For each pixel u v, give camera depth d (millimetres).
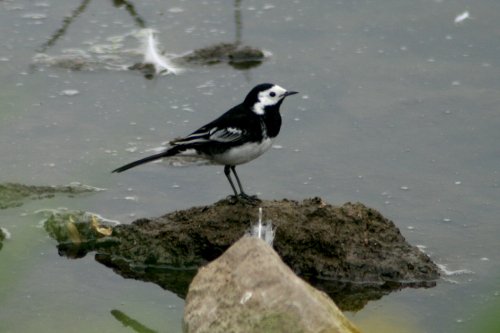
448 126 15594
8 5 19547
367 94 16516
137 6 19641
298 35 18406
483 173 14344
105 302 11367
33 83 16781
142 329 10781
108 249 12484
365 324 10898
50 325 10727
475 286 11672
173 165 14703
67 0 19812
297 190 13969
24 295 11359
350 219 12234
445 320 11039
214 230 12258
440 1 19516
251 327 9359
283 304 9273
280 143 15234
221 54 17719
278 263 9641
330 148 15070
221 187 14148
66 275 11930
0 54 17688
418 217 13273
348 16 19078
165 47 18047
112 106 16266
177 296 11641
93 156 14805
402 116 15875
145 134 15484
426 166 14562
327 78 17016
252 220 12203
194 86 16875
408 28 18562
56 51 17875
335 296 11727
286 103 16297
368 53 17781
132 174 14398
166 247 12320
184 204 13633
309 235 12094
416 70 17219
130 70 17344
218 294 9742
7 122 15594
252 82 16984
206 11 19391
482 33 18312
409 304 11422
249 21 18922
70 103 16297
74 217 12812
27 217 13195
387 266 11930
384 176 14312
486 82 16781
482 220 13164
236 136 12430
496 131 15398
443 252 12430
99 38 18406
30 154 14805
